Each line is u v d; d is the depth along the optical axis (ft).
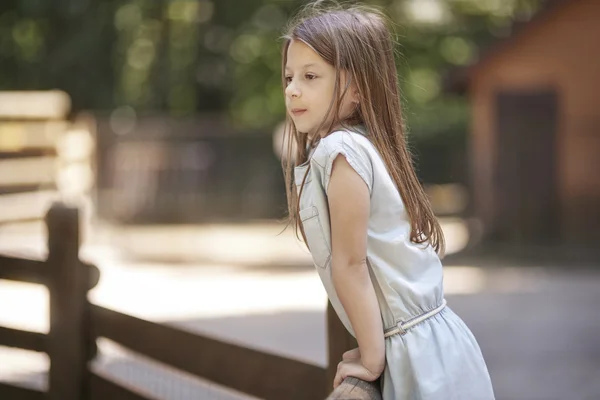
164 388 17.19
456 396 8.07
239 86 90.58
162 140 61.87
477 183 60.18
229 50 87.66
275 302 37.04
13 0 80.23
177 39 87.45
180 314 33.47
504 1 88.89
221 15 85.71
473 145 60.39
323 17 8.48
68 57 79.00
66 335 15.51
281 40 9.11
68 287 15.44
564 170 58.70
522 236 59.06
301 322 32.53
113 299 36.32
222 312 34.30
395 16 83.97
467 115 88.07
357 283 7.87
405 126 9.83
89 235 53.78
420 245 8.36
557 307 37.76
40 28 81.61
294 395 11.51
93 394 15.51
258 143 64.59
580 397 23.84
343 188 7.84
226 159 64.34
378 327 7.91
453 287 43.65
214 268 47.55
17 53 83.66
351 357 8.50
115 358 19.85
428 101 91.35
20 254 16.33
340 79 8.29
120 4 80.43
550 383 25.31
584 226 58.39
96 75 80.23
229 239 58.03
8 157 36.09
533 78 58.85
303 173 8.21
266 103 91.81
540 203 59.00
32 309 29.66
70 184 41.65
